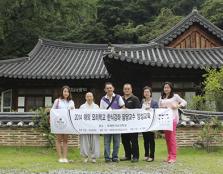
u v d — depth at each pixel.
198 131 11.54
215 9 37.47
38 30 32.12
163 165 8.25
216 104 15.21
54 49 23.94
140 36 38.72
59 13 29.45
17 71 20.08
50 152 10.40
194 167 8.05
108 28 40.03
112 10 41.88
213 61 17.56
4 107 21.14
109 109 8.88
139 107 9.00
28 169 7.61
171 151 8.79
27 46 32.88
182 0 43.72
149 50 18.80
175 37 19.11
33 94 21.06
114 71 18.34
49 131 10.80
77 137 11.11
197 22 19.11
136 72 18.33
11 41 32.25
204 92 17.48
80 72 20.14
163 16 39.34
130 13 43.03
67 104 9.02
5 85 21.00
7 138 11.05
